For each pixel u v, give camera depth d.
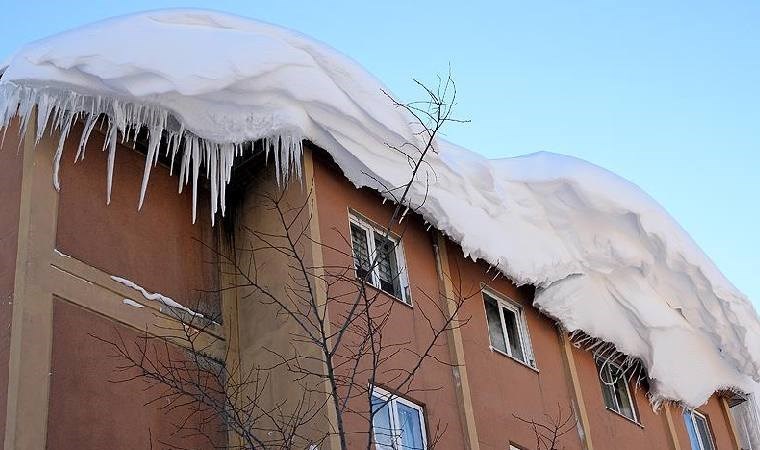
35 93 10.52
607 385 16.38
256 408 10.84
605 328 15.98
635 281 16.23
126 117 10.77
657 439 16.67
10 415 8.77
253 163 12.38
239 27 12.30
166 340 10.63
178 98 10.84
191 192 12.20
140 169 11.63
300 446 10.17
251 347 11.41
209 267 11.89
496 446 12.53
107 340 10.09
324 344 8.69
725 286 16.70
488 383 13.12
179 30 11.37
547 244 14.89
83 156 10.88
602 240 15.44
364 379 10.84
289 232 11.63
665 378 16.75
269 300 11.50
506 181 14.88
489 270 14.33
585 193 14.98
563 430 14.26
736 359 17.42
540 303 15.17
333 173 12.33
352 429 10.33
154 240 11.34
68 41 10.64
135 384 10.15
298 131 11.53
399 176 12.40
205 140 11.37
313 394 10.38
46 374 9.27
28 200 10.01
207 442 10.59
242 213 12.43
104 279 10.42
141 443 9.90
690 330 17.17
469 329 13.37
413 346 11.98
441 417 11.80
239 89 11.12
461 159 13.77
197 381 10.73
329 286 11.12
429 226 13.34
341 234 11.83
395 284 12.48
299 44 12.30
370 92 12.27
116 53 10.56
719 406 19.31
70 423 9.30
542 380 14.50
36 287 9.60
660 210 15.94
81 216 10.52
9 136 10.71
